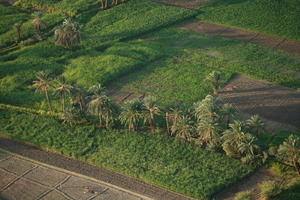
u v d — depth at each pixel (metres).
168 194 86.12
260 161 90.75
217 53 127.88
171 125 100.81
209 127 90.75
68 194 86.44
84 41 134.88
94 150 96.31
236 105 107.81
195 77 117.88
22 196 86.50
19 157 96.12
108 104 97.88
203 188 85.81
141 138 98.31
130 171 90.25
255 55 126.19
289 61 123.56
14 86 116.38
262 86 114.25
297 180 86.06
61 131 101.75
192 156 93.25
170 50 129.88
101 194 86.19
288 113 104.75
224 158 92.38
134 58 126.12
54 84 114.31
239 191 85.81
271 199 82.50
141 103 98.38
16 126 103.69
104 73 119.56
